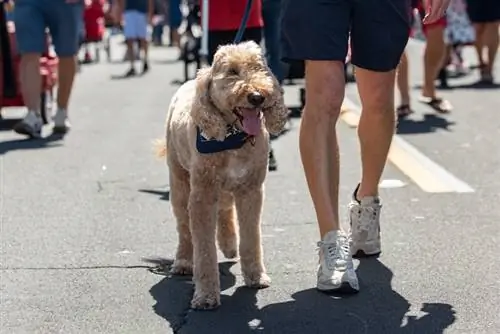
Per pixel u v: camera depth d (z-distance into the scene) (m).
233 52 7.33
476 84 23.44
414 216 10.45
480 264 8.67
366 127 8.85
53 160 14.41
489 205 10.90
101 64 34.44
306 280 8.38
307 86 8.14
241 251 8.21
